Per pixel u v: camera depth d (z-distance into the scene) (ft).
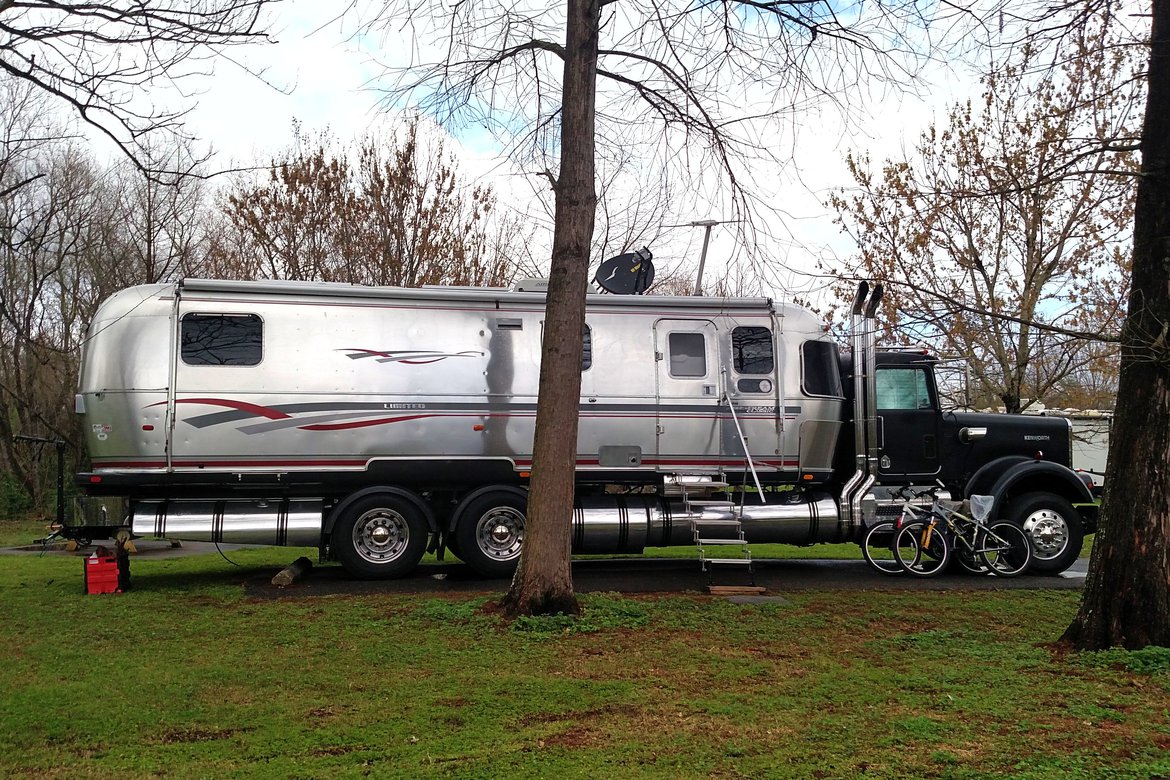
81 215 57.26
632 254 40.70
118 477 34.47
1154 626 23.52
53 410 93.66
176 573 39.91
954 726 18.44
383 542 36.68
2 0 20.97
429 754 16.97
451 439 36.55
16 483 94.12
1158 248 23.56
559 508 28.53
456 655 24.31
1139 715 19.01
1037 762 16.38
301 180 63.87
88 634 26.78
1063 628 28.14
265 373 35.42
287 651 24.76
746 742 17.60
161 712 19.42
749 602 31.91
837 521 38.96
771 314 39.14
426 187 65.31
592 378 37.70
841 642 26.22
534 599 28.22
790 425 38.65
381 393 36.19
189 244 72.79
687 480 37.52
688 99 32.63
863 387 39.45
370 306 36.58
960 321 38.50
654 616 29.07
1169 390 23.66
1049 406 69.77
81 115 23.03
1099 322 51.85
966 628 28.17
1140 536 23.76
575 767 16.30
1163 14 23.99
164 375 34.76
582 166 28.66
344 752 17.15
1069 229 51.39
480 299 37.35
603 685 21.50
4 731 18.19
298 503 36.42
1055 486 41.24
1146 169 23.95
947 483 41.37
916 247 56.39
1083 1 25.66
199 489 36.11
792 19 30.32
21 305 71.77
